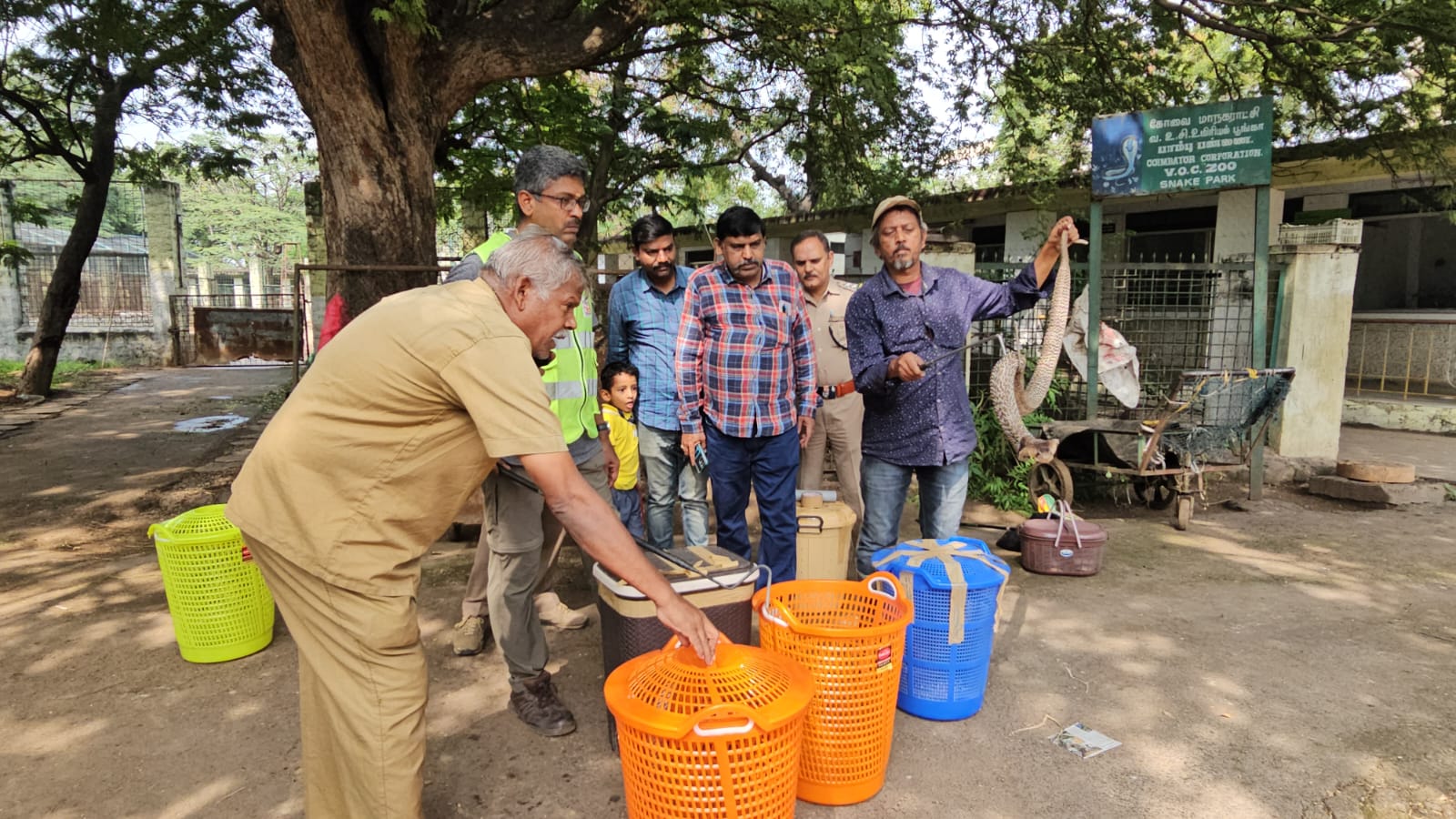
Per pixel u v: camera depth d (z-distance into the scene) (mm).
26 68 10641
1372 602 3930
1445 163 7004
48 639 3553
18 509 5984
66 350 16734
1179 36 7691
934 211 11461
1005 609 3852
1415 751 2621
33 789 2461
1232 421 5438
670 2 5520
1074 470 6160
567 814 2354
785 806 1964
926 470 3455
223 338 18047
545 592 3631
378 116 5172
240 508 1969
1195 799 2391
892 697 2371
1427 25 5961
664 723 1810
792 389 3465
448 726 2826
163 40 7730
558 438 1870
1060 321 3387
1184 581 4242
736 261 3299
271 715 2893
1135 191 5961
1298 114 7598
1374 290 10945
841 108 7746
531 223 2879
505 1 5738
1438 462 7125
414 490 1942
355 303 5219
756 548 4902
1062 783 2473
